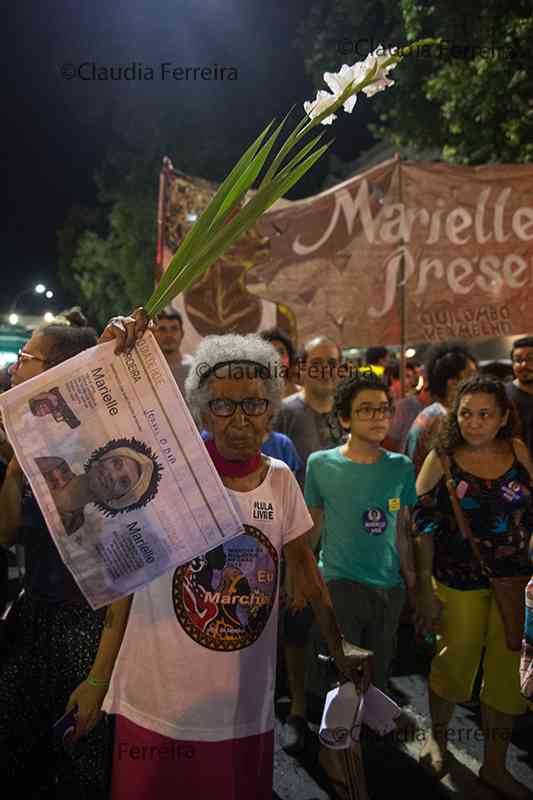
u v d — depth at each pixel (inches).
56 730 78.8
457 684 130.4
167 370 68.3
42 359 95.7
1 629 102.1
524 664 100.3
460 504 128.4
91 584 67.5
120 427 67.7
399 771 132.2
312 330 227.9
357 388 133.6
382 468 133.9
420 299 229.5
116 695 78.2
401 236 228.2
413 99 390.9
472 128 343.3
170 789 75.6
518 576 125.8
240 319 227.3
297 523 82.8
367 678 87.7
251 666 77.4
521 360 196.4
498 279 231.5
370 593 131.6
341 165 793.6
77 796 91.1
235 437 78.2
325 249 227.5
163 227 229.1
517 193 230.7
